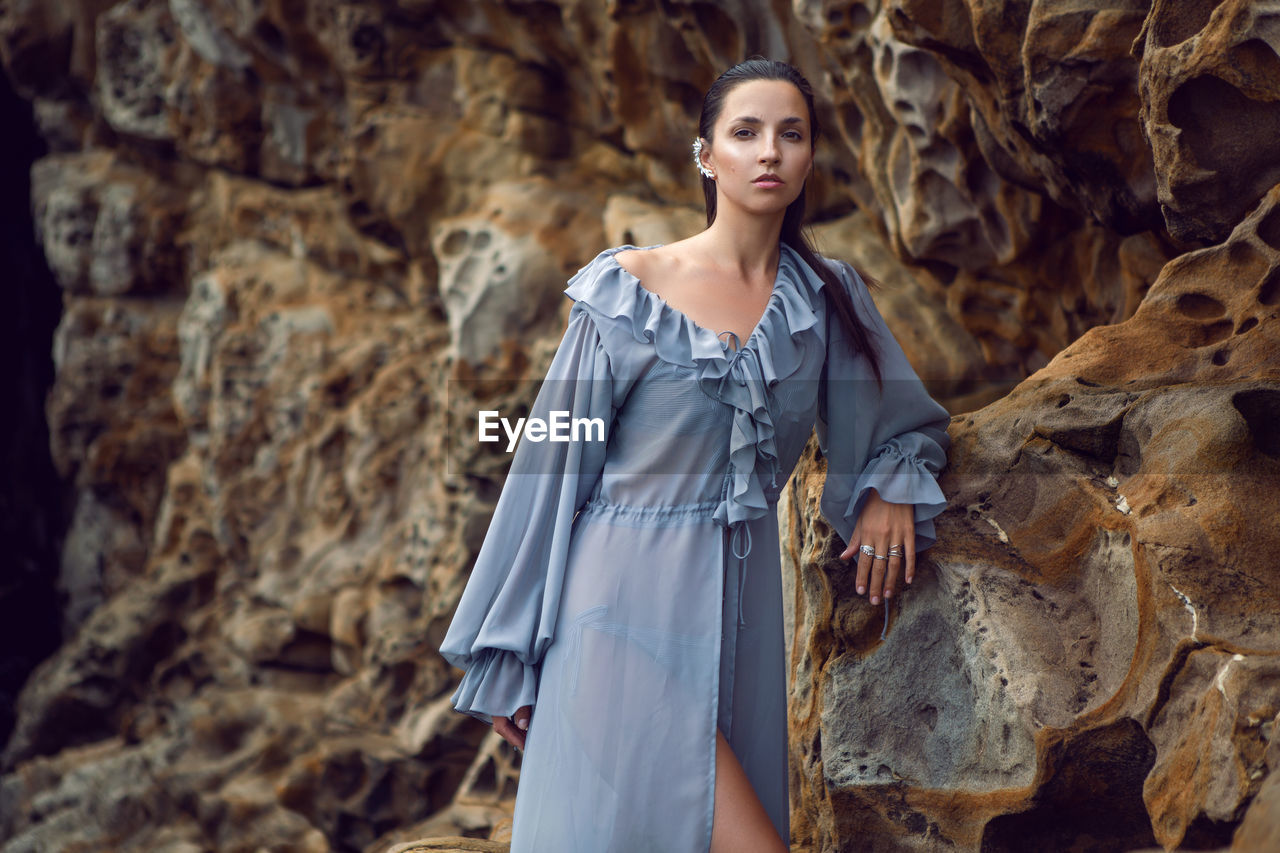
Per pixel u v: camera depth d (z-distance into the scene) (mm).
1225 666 1592
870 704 2137
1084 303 3506
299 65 7461
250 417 7551
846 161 4383
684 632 1903
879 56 3541
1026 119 2836
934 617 2104
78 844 6691
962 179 3504
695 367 1892
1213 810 1521
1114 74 2520
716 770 1879
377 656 5938
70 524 11289
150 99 9172
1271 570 1677
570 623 1928
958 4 2877
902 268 4305
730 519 1890
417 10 6418
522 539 1987
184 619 7938
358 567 6523
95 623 8281
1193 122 2180
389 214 6594
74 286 9891
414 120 6512
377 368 7117
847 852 2148
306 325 7555
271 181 8430
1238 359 1946
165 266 9492
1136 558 1785
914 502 2031
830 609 2201
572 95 6234
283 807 5867
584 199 5789
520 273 5457
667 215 5062
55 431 9703
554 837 1886
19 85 10328
